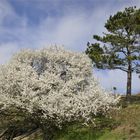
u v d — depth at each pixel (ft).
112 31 119.03
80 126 94.22
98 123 94.12
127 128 85.92
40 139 98.94
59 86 91.45
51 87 92.07
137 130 82.99
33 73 92.58
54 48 102.63
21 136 103.96
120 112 97.96
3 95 86.94
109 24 119.65
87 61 101.04
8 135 101.09
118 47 116.57
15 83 88.69
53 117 86.43
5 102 86.84
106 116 92.68
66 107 86.12
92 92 90.89
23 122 97.81
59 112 85.20
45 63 99.76
